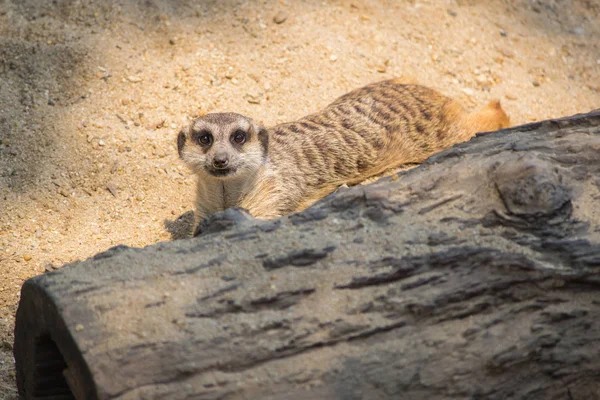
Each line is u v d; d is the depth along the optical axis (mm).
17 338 5855
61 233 8797
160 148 9977
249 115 10508
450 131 10398
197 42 11406
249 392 4684
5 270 7996
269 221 5645
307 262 5211
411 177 5836
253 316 4930
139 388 4621
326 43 11750
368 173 10070
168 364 4680
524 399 5059
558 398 5145
